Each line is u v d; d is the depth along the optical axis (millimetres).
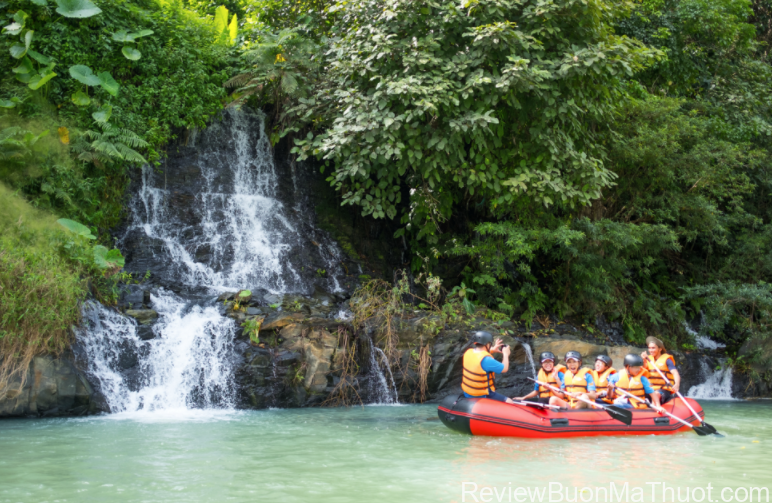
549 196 12055
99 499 4699
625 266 14555
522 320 13484
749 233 16719
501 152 12109
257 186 14961
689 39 19672
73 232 10445
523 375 11648
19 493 4848
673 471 5844
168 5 14016
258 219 14328
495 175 12117
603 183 12102
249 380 9969
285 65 13539
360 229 15383
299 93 13719
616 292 15016
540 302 13719
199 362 9930
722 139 17734
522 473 5672
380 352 10992
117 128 12336
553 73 11445
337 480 5355
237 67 15133
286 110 14062
